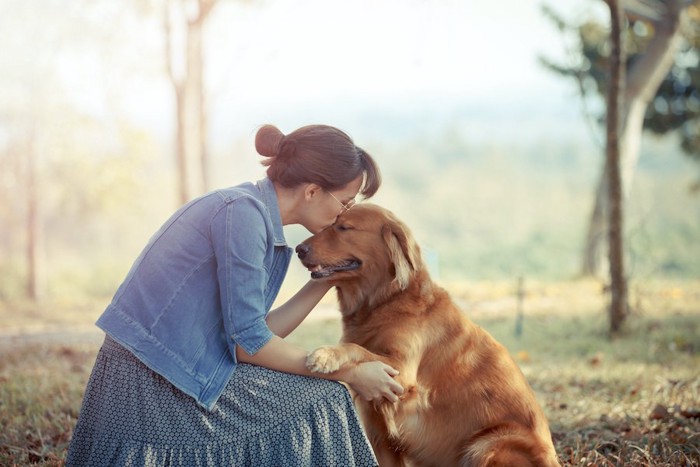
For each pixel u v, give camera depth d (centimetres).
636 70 1448
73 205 2259
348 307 375
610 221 824
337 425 299
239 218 288
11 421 435
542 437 347
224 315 284
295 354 296
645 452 367
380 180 329
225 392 286
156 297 283
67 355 735
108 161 1922
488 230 5259
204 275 287
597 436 417
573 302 1164
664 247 3030
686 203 4219
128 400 281
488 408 348
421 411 351
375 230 361
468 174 6588
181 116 1468
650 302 1101
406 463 367
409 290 362
